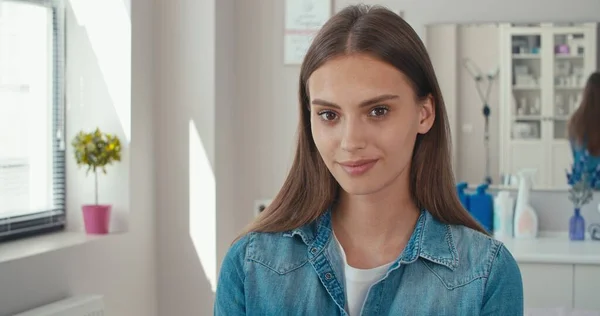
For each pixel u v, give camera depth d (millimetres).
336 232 1163
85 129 3355
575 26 3582
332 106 1027
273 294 1142
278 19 3850
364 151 1012
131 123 3344
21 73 3096
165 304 3617
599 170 3564
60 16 3326
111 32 3332
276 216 1198
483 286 1087
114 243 3201
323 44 1042
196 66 3582
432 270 1107
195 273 3588
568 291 3121
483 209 3566
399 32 1039
